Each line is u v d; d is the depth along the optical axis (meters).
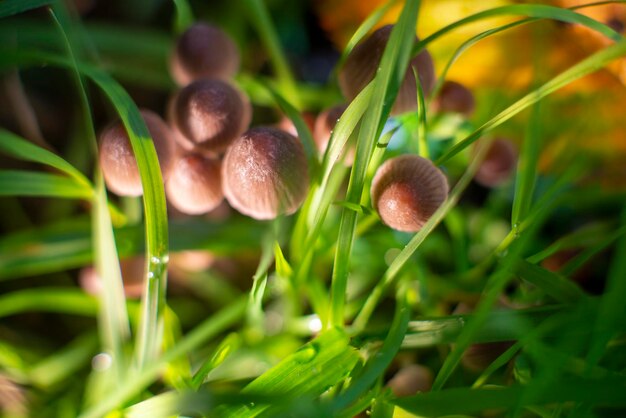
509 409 0.17
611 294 0.16
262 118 0.28
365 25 0.19
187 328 0.25
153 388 0.22
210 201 0.19
